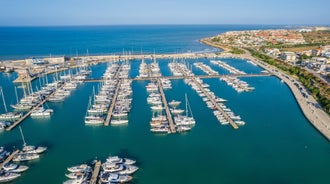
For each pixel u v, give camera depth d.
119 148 125.19
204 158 116.69
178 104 177.75
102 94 196.00
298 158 116.06
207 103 177.50
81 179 100.81
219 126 145.62
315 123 144.50
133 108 172.50
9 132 143.50
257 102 182.62
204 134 137.38
